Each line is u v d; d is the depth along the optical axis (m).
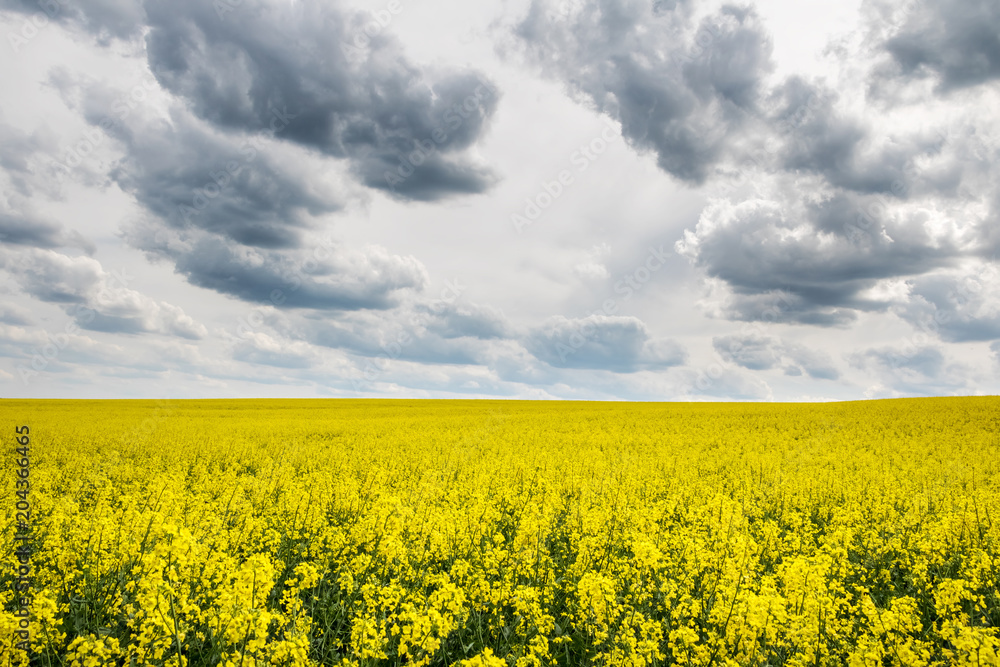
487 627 5.85
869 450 21.88
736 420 36.44
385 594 5.52
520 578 6.79
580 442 24.45
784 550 8.05
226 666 4.21
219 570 5.65
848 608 5.74
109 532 6.42
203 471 14.91
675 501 10.81
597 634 5.21
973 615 6.02
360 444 22.92
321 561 7.04
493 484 12.68
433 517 8.23
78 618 5.45
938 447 22.22
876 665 4.66
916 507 10.27
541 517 8.33
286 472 13.19
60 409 47.97
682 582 6.44
